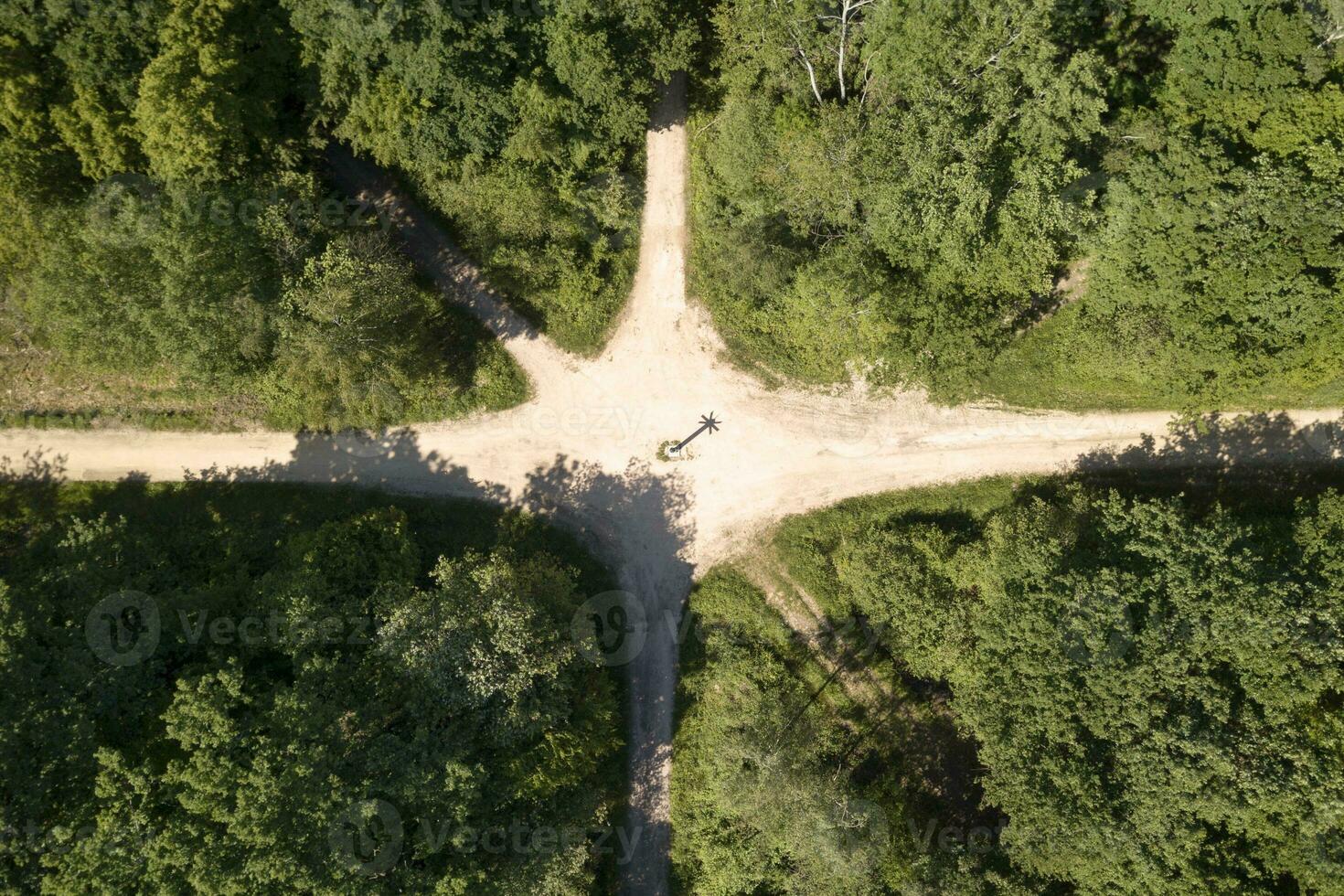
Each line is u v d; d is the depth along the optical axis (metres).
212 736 37.66
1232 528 42.12
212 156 41.62
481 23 42.66
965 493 51.47
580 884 46.12
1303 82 44.94
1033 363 51.28
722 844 48.25
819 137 46.25
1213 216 42.81
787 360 51.47
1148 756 38.47
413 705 41.00
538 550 50.53
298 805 36.81
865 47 45.00
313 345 43.50
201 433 50.66
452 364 51.09
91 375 50.03
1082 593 41.50
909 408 51.59
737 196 50.50
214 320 43.50
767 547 51.53
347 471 50.88
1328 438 50.50
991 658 43.88
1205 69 44.88
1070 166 42.88
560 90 45.72
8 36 39.16
